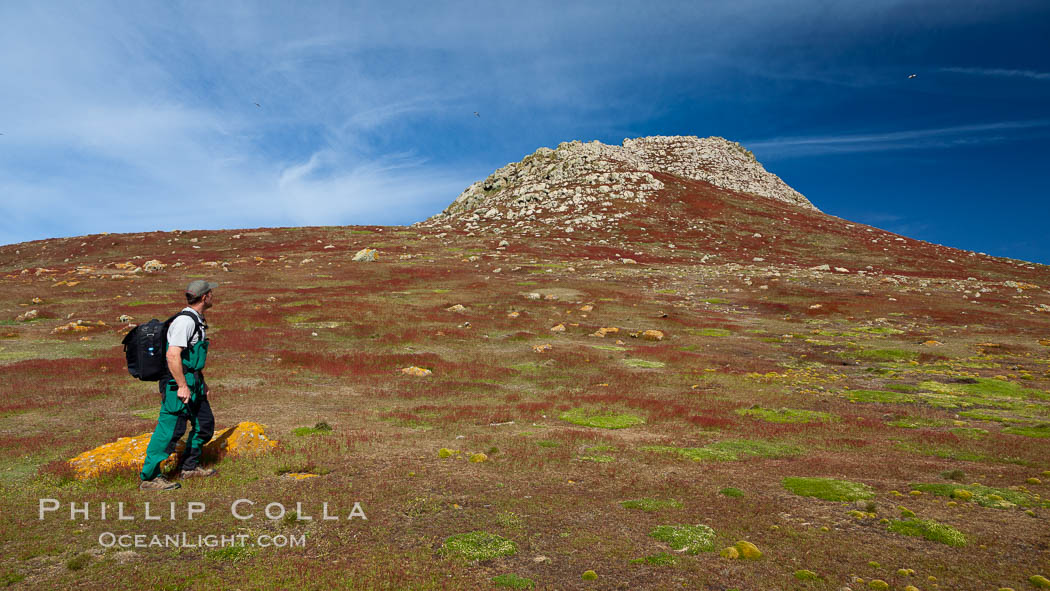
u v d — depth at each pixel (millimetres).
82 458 7863
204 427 7422
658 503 6898
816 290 45250
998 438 11922
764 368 23266
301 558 5105
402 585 4605
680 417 14203
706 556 5297
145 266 50875
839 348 27875
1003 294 44375
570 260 62344
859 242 79062
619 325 33438
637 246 72812
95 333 26516
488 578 4758
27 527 5645
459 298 40312
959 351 26391
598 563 5117
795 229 84562
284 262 56062
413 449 9539
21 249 65188
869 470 8969
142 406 13852
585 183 101938
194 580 4617
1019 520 6414
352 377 19578
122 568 4805
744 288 47500
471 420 13047
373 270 52062
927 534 5875
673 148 150000
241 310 32906
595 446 10336
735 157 147625
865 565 5117
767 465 9273
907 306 39031
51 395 14844
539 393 17875
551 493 7238
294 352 22672
